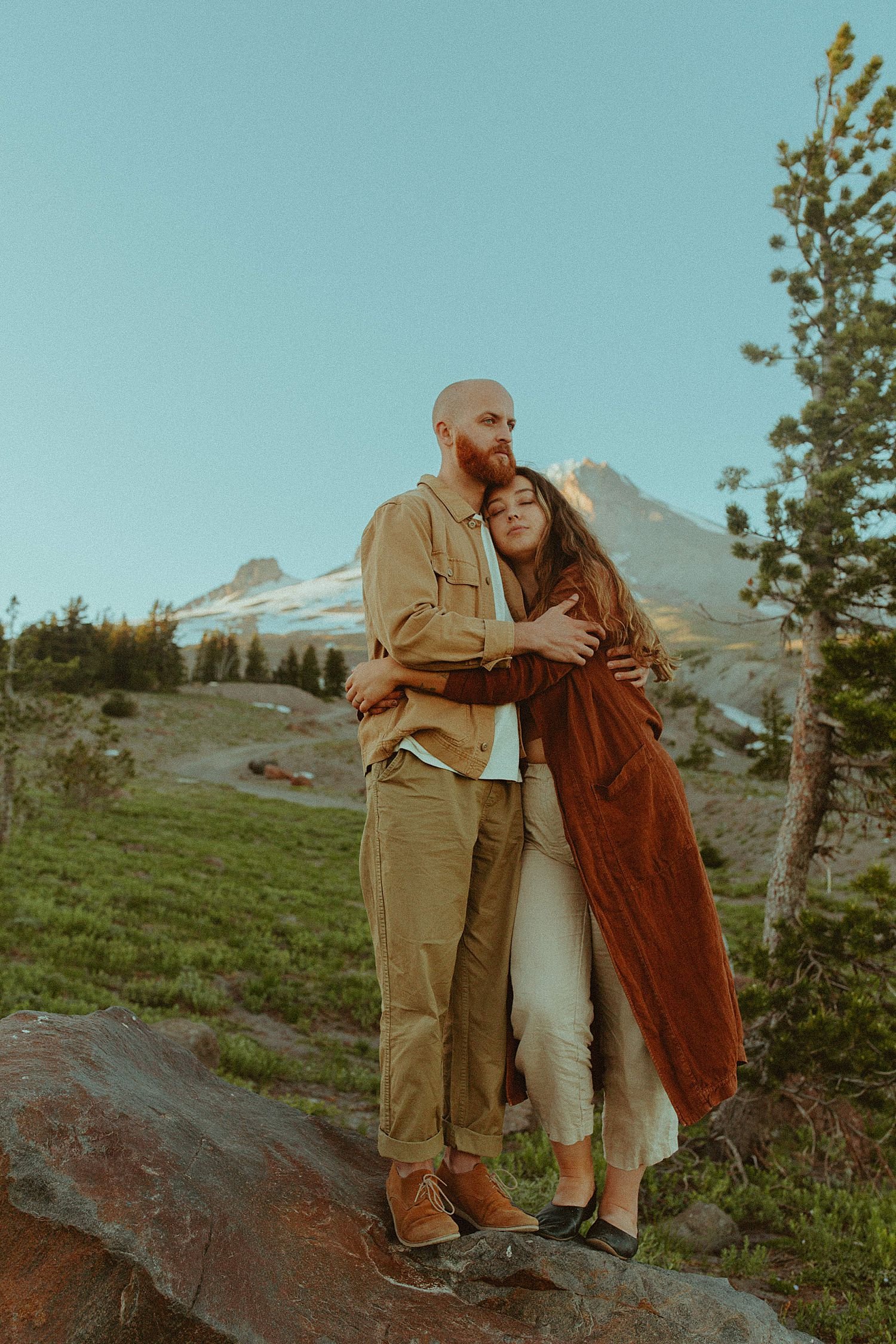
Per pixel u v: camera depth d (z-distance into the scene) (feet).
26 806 66.90
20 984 32.65
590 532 9.61
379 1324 6.57
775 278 33.60
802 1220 21.20
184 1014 35.35
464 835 8.21
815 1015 24.99
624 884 8.52
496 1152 8.56
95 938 42.06
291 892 67.56
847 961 26.50
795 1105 29.17
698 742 147.54
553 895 8.86
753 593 30.60
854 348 31.09
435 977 7.97
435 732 8.24
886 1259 18.42
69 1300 5.54
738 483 30.76
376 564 8.75
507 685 8.38
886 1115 25.11
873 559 28.45
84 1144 6.21
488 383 9.42
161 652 287.69
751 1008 26.11
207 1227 6.21
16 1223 5.66
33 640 65.98
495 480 9.36
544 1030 8.43
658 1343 7.38
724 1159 26.20
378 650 9.11
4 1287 5.51
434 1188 7.91
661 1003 8.45
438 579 8.79
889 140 32.45
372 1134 26.43
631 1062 8.75
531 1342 7.00
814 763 29.27
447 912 8.04
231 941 48.96
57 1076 6.72
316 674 340.18
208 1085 9.64
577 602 9.09
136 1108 7.04
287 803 138.41
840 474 28.43
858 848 79.56
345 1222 7.71
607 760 8.70
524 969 8.65
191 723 229.66
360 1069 33.45
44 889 49.37
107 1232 5.68
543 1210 8.82
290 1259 6.75
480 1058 8.59
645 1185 24.32
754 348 33.01
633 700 9.04
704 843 76.84
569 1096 8.54
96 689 247.70
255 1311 5.98
